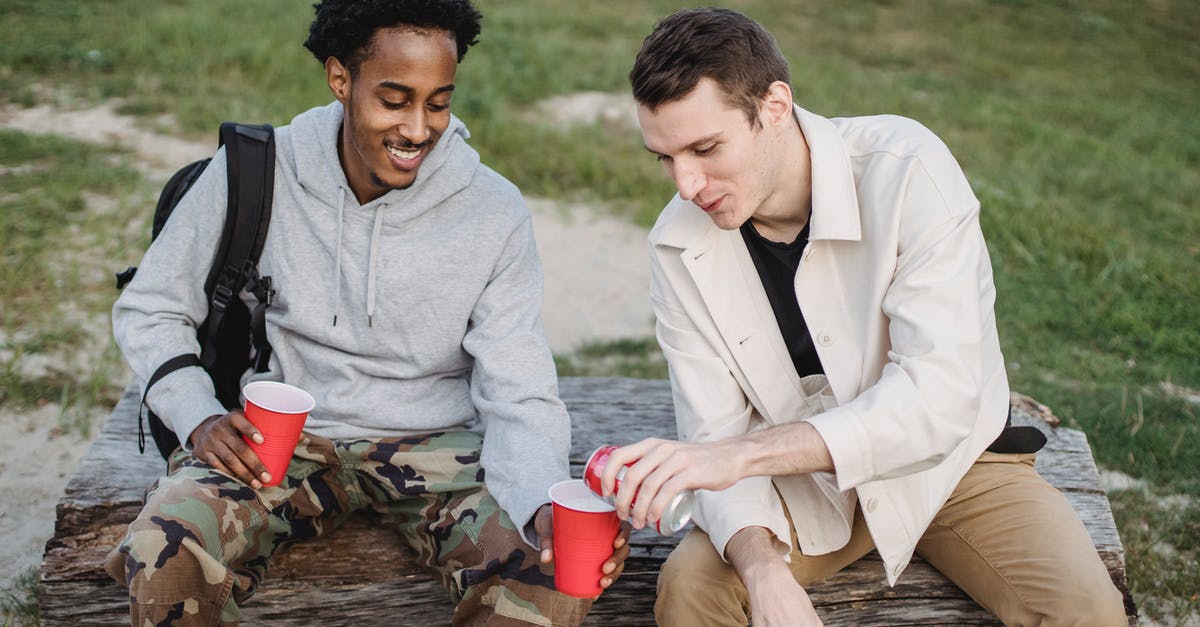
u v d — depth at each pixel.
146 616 2.41
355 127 2.69
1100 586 2.49
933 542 2.79
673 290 2.78
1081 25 14.77
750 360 2.75
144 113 7.90
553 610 2.50
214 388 2.89
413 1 2.60
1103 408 5.07
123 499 2.95
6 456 4.26
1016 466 2.78
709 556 2.61
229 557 2.58
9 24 9.36
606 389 3.84
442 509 2.77
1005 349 5.74
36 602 3.41
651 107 2.42
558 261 6.62
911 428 2.36
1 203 6.29
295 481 2.78
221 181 2.84
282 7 10.82
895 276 2.55
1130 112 11.34
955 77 11.93
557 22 11.73
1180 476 4.58
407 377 2.90
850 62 11.95
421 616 2.89
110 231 6.12
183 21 9.77
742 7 13.70
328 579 2.83
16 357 4.85
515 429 2.72
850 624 2.88
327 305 2.85
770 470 2.33
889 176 2.58
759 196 2.53
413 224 2.84
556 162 7.91
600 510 2.30
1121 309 6.38
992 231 7.38
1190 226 8.07
